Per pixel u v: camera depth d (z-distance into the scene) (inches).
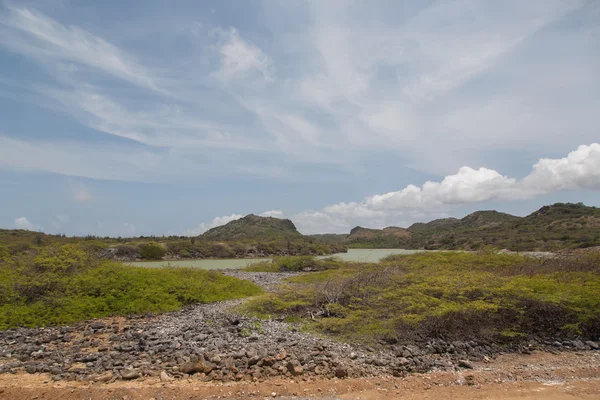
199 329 504.7
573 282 568.1
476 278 567.8
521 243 2230.6
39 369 344.2
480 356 398.9
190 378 322.0
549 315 492.1
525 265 776.3
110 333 492.7
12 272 628.7
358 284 636.7
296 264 1710.1
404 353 394.0
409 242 4815.5
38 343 443.5
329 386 306.2
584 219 2859.3
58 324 538.6
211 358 354.0
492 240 2603.3
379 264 938.1
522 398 283.6
